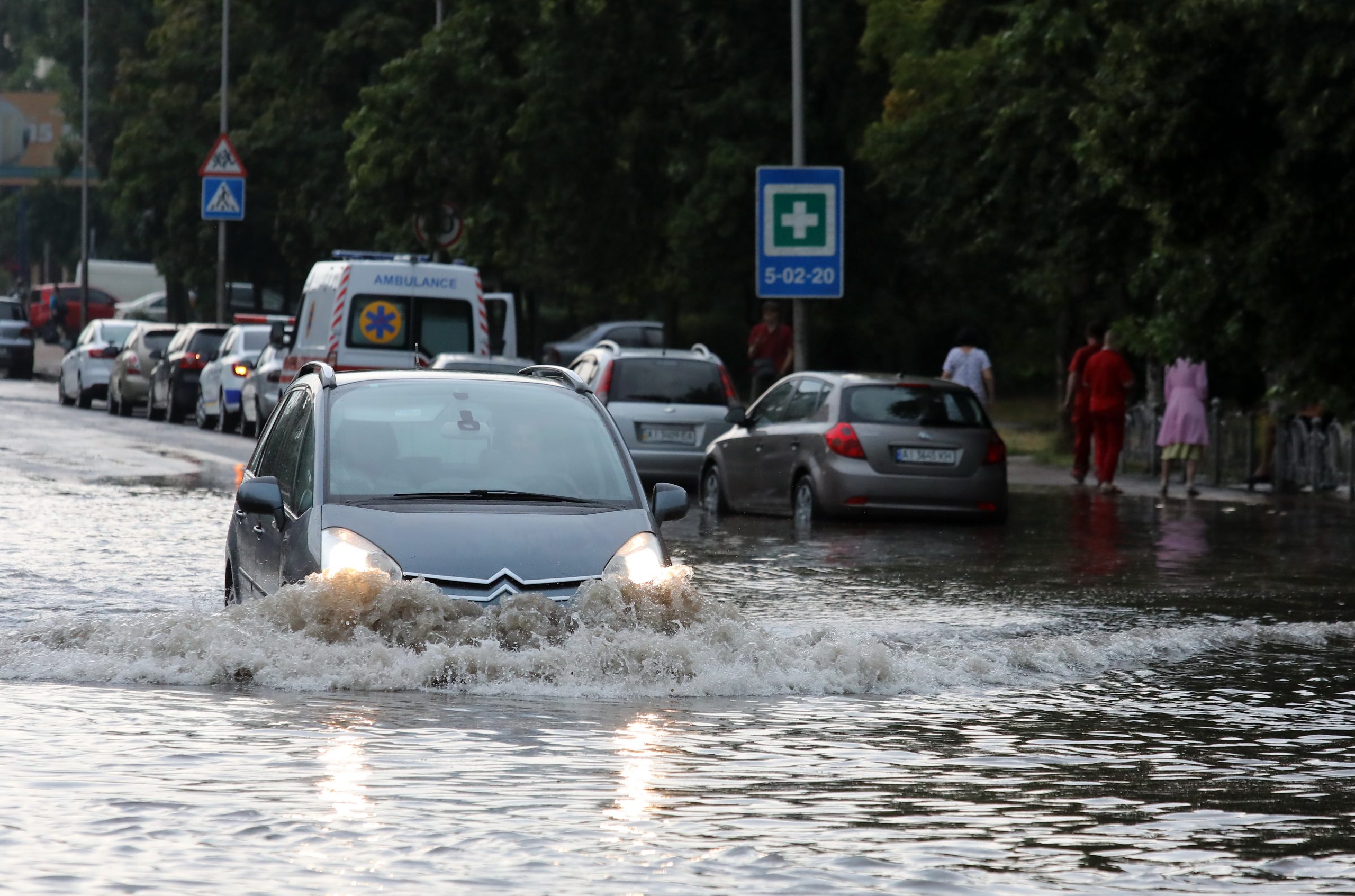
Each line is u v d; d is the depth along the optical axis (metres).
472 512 27.70
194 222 181.62
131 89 188.75
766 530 58.69
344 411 29.66
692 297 129.75
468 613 26.50
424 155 120.44
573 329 197.62
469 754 21.41
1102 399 76.44
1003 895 15.97
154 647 27.09
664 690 26.06
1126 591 42.19
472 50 119.81
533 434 29.69
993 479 61.81
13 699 24.75
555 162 116.12
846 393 62.53
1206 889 16.31
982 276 132.25
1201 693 27.66
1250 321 67.25
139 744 21.70
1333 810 19.56
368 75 152.50
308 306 89.69
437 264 86.94
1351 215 62.16
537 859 16.81
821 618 36.75
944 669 28.78
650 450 73.38
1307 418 77.31
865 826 18.45
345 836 17.52
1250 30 61.03
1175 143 63.16
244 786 19.55
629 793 19.64
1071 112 67.94
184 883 15.79
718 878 16.30
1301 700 27.03
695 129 117.69
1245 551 52.19
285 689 25.70
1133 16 65.06
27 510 58.03
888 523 62.16
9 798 18.88
